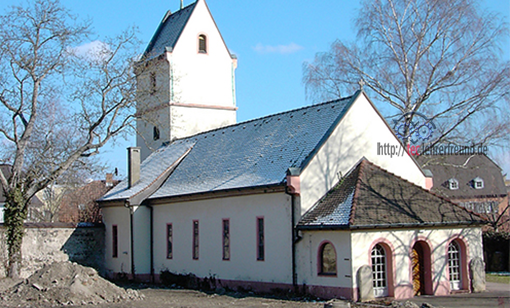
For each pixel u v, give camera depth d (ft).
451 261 90.12
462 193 234.38
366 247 80.53
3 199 178.40
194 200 111.04
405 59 131.13
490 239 132.77
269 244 92.58
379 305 75.20
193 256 110.63
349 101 94.58
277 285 90.53
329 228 81.15
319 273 83.97
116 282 123.95
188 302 84.17
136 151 133.18
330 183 89.86
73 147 133.28
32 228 125.18
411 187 91.20
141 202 123.24
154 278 122.01
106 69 112.16
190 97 147.64
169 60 145.18
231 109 153.07
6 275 112.88
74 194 200.85
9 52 107.86
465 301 78.69
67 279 84.89
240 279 98.43
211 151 121.80
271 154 100.99
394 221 82.23
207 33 151.23
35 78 110.93
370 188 86.84
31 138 129.08
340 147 91.66
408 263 84.23
